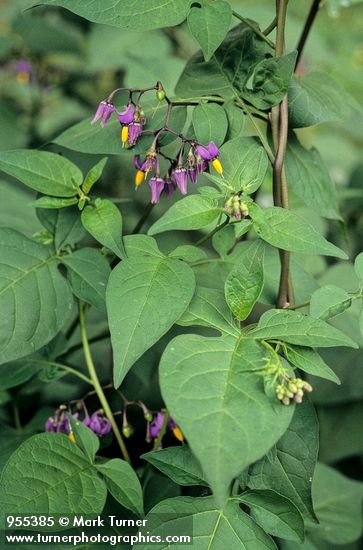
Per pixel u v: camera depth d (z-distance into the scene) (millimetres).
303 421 588
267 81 626
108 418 673
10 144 1083
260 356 542
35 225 795
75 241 647
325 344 546
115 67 1098
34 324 606
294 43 1035
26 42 1084
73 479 590
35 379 719
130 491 595
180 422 505
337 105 698
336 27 1566
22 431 714
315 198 689
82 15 587
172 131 613
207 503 573
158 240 867
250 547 560
